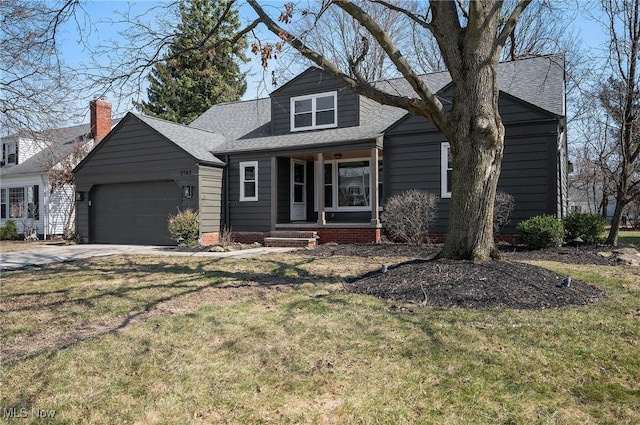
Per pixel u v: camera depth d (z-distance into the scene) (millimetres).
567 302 5148
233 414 2889
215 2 20766
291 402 3021
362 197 15422
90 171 16234
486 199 6395
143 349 3980
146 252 12391
